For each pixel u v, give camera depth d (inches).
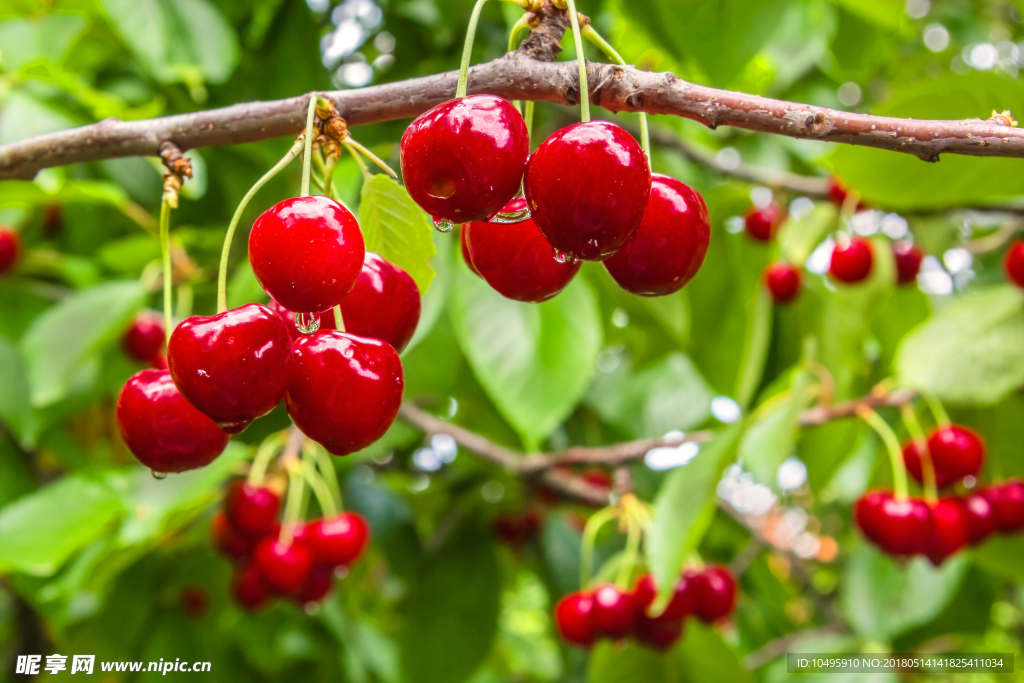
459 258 27.9
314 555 33.3
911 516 31.7
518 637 76.5
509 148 18.9
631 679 39.4
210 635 44.0
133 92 36.6
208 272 38.2
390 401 19.6
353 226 19.3
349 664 46.3
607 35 43.9
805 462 38.7
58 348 31.6
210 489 30.5
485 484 50.1
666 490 31.1
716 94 19.7
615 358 52.4
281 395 19.4
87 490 31.5
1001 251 46.9
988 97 24.5
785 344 43.6
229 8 35.6
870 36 42.9
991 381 32.4
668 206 19.9
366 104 20.4
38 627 45.1
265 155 35.7
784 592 59.3
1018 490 33.6
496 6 38.9
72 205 42.0
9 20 34.0
